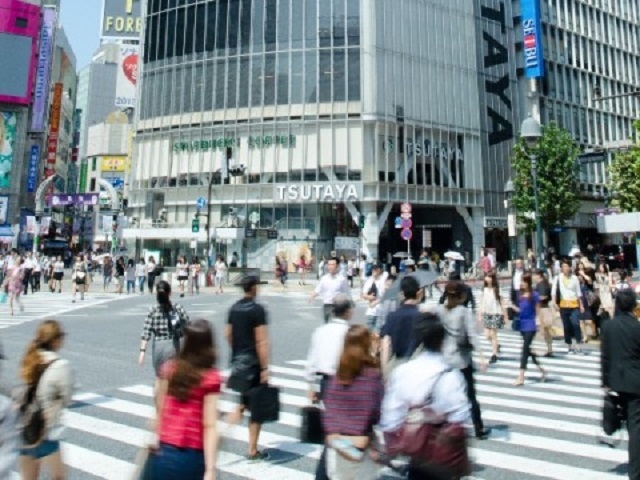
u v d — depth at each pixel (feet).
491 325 37.88
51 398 12.43
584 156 67.41
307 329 53.26
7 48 200.34
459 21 163.12
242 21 151.23
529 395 27.68
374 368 11.87
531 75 177.27
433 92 153.28
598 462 17.65
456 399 10.45
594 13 212.64
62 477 12.63
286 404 25.34
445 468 9.52
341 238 131.34
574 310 42.83
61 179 345.10
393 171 142.82
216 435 9.79
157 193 159.22
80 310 69.56
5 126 202.49
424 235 91.71
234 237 135.44
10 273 66.33
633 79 222.07
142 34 169.37
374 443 11.66
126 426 21.34
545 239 173.88
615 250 155.94
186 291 106.52
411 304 19.43
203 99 153.48
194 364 10.07
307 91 143.95
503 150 167.84
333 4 144.87
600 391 28.60
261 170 144.87
